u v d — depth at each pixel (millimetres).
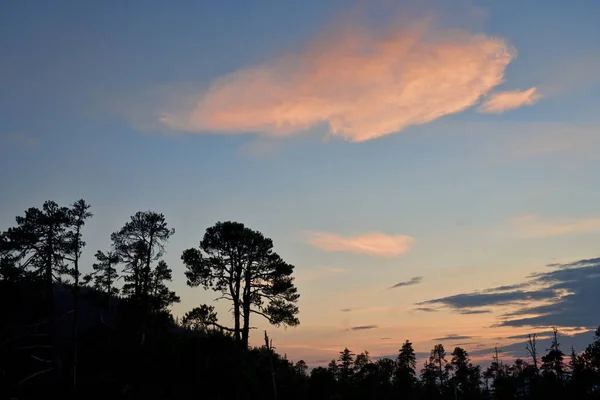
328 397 54750
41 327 43500
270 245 52969
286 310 51719
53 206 47156
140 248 55125
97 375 43719
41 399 38344
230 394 44562
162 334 56406
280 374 55719
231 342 50000
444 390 100062
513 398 90188
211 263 51969
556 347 88562
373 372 80375
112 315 64312
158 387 43500
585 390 77375
